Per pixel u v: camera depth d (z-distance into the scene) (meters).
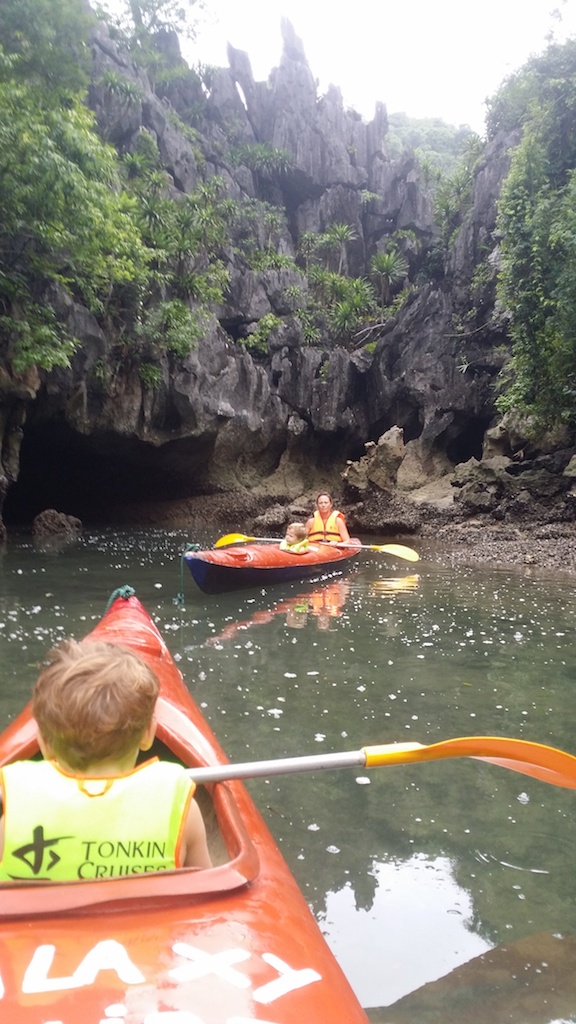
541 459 16.86
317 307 28.33
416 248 31.30
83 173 13.44
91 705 1.56
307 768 2.21
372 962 2.19
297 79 33.66
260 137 34.34
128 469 20.81
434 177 34.53
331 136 32.66
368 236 32.72
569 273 14.59
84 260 14.86
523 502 15.95
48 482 20.84
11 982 1.25
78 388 17.27
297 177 32.62
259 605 7.81
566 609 7.70
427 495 20.16
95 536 15.55
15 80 13.38
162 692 3.12
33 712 1.66
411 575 10.16
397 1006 1.99
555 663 5.57
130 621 4.52
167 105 29.38
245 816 2.12
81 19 15.62
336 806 3.25
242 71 34.19
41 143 12.23
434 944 2.28
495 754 2.48
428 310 24.80
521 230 16.59
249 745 3.84
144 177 22.80
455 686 4.96
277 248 30.02
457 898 2.54
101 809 1.55
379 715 4.36
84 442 18.97
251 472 23.52
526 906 2.50
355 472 17.88
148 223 20.97
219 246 24.59
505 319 22.84
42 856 1.53
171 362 19.67
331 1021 1.25
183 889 1.51
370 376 24.95
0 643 5.84
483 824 3.10
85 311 16.53
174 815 1.59
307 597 8.34
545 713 4.43
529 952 2.25
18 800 1.56
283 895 1.65
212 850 2.29
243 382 22.31
